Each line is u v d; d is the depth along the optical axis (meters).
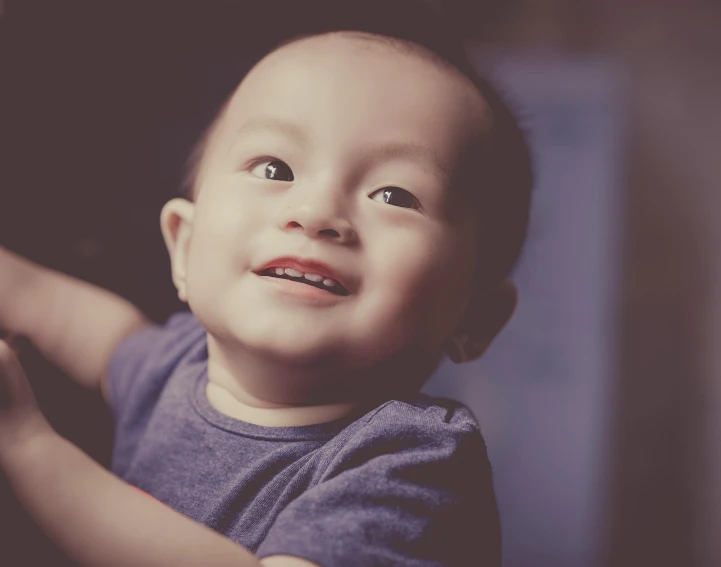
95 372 0.84
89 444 0.81
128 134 1.01
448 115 0.67
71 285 0.89
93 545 0.49
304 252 0.59
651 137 2.02
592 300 1.76
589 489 1.74
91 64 1.01
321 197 0.61
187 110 1.05
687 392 1.97
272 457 0.61
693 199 2.01
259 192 0.63
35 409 0.52
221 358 0.66
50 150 0.97
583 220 1.77
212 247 0.63
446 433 0.60
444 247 0.65
